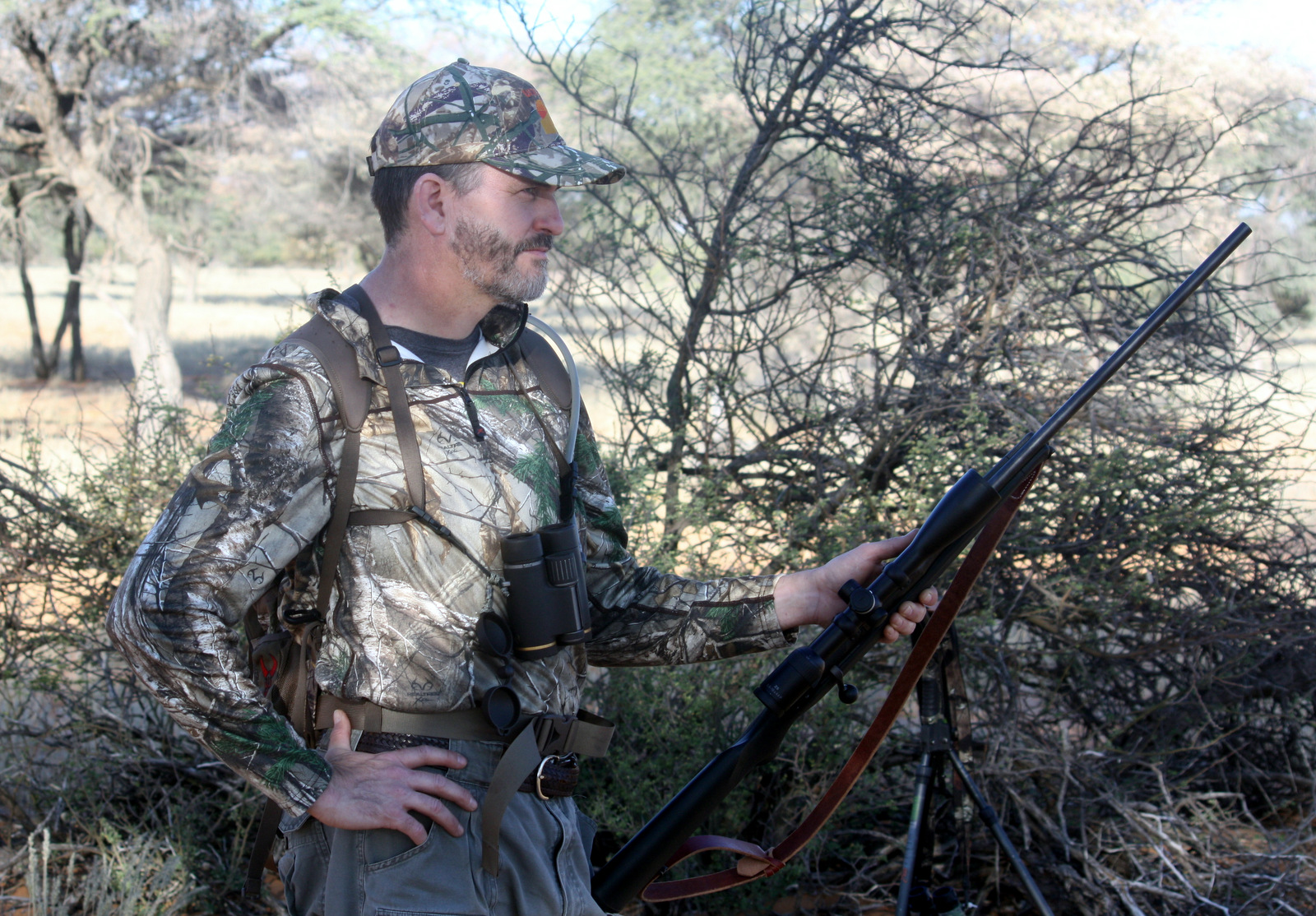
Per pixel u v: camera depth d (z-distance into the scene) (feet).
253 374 4.70
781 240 13.41
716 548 11.98
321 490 4.68
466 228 4.92
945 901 7.73
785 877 9.78
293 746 4.55
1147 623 11.25
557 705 5.18
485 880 4.75
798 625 5.79
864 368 13.60
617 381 13.88
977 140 13.71
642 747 10.18
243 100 44.68
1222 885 9.36
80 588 11.82
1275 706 11.62
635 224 13.94
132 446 11.93
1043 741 10.71
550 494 5.22
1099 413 11.51
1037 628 11.64
